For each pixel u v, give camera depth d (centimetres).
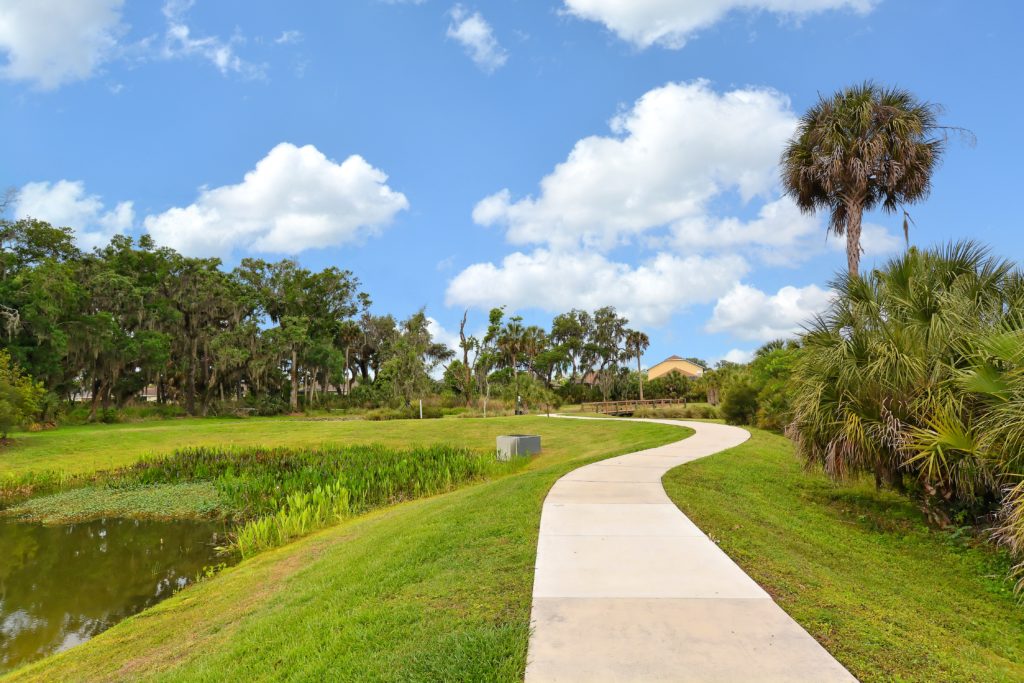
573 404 6850
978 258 876
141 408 4853
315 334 6625
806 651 365
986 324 770
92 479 1828
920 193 1636
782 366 2406
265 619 527
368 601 497
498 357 5669
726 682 326
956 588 628
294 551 860
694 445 1617
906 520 877
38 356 3328
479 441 2591
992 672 364
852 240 1645
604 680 329
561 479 1014
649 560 550
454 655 367
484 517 746
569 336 8650
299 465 1794
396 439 2638
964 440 724
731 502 861
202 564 941
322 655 409
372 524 928
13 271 3772
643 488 923
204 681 421
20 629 688
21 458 2095
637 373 8288
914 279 887
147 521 1280
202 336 5209
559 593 465
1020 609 573
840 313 932
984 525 791
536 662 351
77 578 887
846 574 598
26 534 1190
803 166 1703
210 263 5662
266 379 5947
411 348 5103
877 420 831
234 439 2631
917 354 807
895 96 1612
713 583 487
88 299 4138
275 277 6475
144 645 568
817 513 905
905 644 392
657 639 381
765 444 1694
